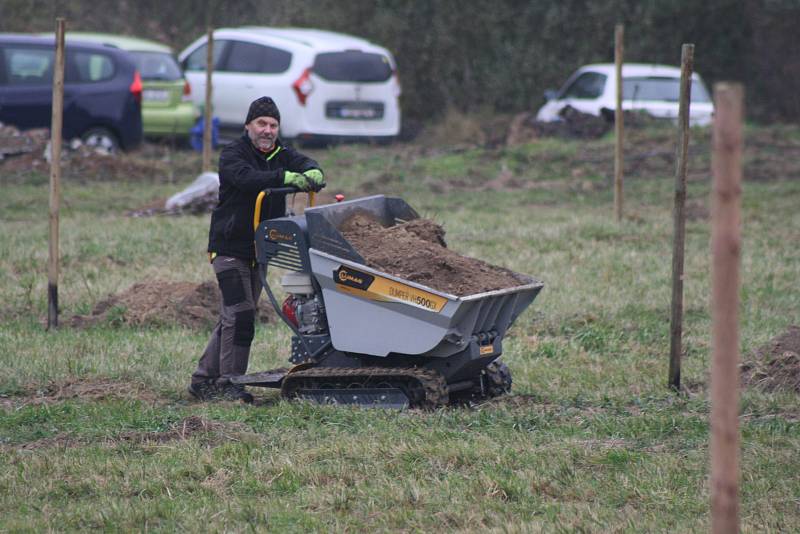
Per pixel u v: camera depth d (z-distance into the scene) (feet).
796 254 162.50
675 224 93.09
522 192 232.32
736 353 34.88
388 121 277.64
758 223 191.83
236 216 88.22
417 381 84.58
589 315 123.65
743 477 68.85
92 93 239.30
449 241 169.27
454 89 361.71
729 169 33.81
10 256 151.02
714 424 35.40
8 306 126.11
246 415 82.99
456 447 73.15
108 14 392.27
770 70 360.28
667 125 285.43
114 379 96.12
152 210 196.24
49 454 73.10
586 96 297.12
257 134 88.22
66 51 240.12
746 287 139.44
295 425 80.53
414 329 82.89
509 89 356.38
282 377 88.84
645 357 107.45
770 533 59.62
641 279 143.74
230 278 88.99
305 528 60.59
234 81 269.44
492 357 86.99
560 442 75.77
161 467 70.03
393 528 60.85
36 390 92.43
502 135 300.61
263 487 66.95
